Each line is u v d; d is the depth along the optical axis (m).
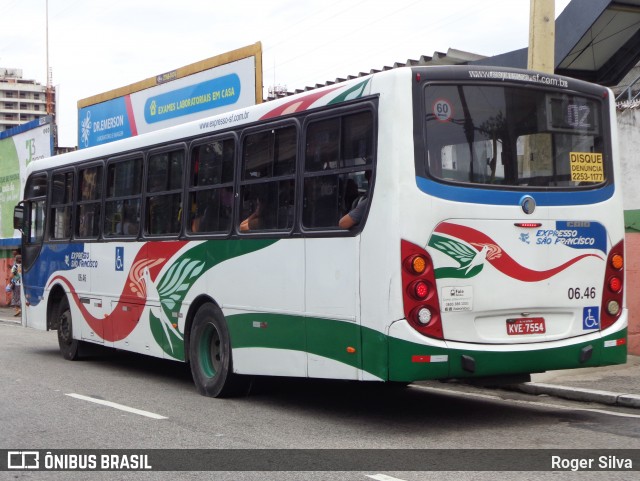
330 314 7.82
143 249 11.20
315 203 8.13
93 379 11.39
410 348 7.07
